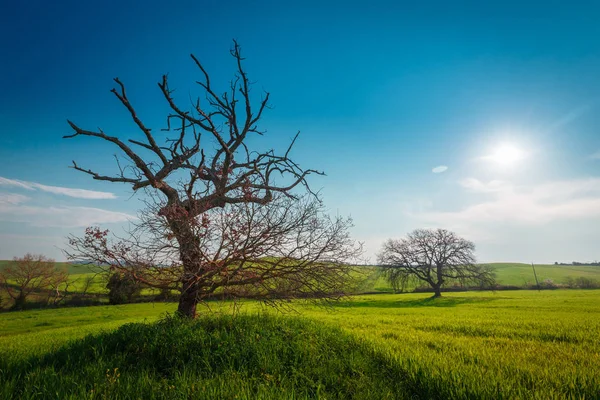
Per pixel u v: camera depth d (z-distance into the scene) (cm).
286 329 880
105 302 4466
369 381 668
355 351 827
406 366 746
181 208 859
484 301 4644
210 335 809
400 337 1261
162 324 882
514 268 11856
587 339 1292
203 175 1038
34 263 4644
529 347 1094
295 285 927
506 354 948
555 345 1144
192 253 855
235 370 685
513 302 4191
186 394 550
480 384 629
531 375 708
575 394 618
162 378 643
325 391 629
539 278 9269
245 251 859
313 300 959
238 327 856
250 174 1082
